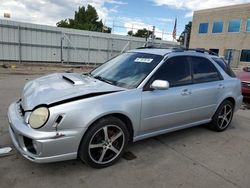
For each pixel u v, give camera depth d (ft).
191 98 13.78
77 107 9.63
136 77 12.31
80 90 10.57
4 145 12.36
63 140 9.39
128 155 12.31
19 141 9.71
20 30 60.54
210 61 15.75
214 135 16.02
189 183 10.23
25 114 9.91
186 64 14.03
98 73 14.08
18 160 11.05
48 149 9.20
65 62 69.00
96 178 10.12
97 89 10.88
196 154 12.98
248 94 26.91
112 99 10.60
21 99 11.62
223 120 16.69
